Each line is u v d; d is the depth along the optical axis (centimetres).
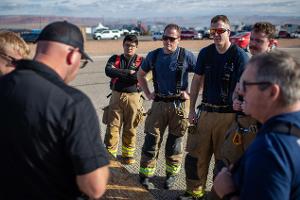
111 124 480
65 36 156
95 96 955
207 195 408
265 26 296
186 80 414
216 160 354
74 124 145
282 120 139
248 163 139
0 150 150
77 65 165
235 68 326
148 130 422
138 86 478
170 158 422
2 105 148
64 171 151
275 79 140
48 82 149
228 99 336
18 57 230
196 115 363
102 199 252
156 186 431
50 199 151
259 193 132
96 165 147
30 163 147
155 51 417
